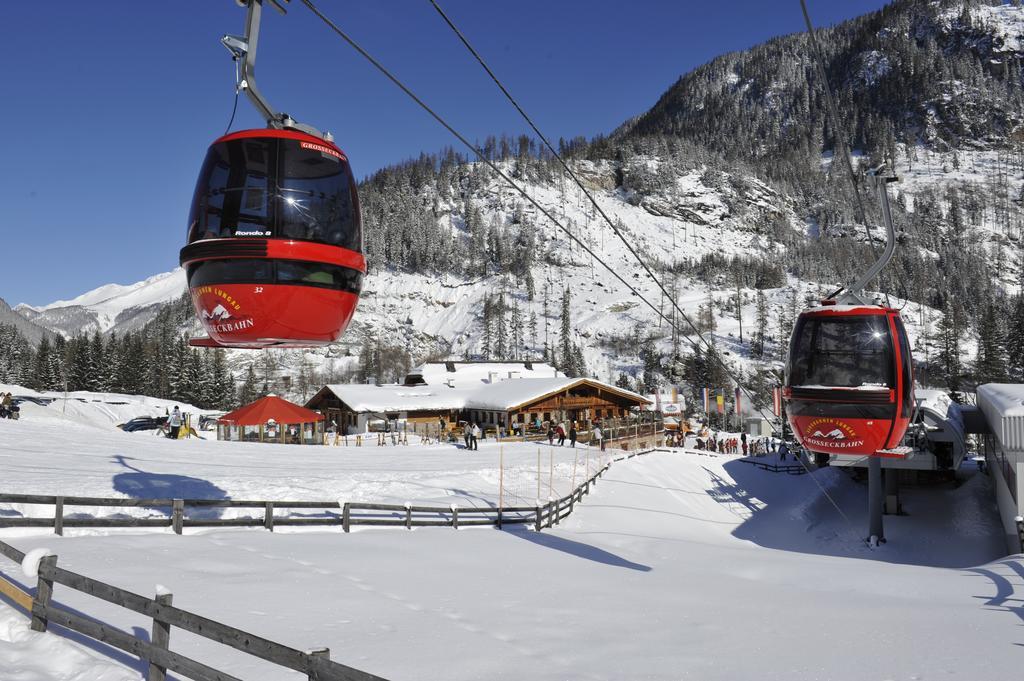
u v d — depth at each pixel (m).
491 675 7.12
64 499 12.84
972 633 9.98
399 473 28.00
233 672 6.55
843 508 39.00
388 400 58.31
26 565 6.96
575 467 34.06
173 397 99.75
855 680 7.60
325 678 4.40
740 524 34.72
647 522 29.16
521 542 17.97
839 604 12.23
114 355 105.81
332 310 6.57
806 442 14.45
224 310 6.27
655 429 53.88
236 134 6.38
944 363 131.50
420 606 9.94
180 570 10.52
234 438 45.25
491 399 56.16
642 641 8.98
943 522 35.44
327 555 13.23
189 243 6.37
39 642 6.66
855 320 13.91
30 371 110.44
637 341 188.12
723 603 11.86
